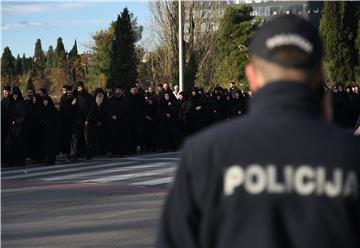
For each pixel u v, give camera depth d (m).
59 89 64.56
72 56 73.62
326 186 1.90
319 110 2.04
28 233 7.71
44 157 15.83
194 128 20.42
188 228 1.97
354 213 1.90
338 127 2.06
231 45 56.84
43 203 9.91
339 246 1.86
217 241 1.95
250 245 1.88
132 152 18.70
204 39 42.47
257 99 2.04
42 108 15.64
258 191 1.91
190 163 2.00
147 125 19.03
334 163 1.92
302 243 1.86
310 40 2.02
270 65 2.01
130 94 18.81
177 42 39.31
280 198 1.90
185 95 20.59
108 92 18.30
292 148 1.94
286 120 1.97
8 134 15.25
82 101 16.48
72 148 16.41
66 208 9.43
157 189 11.34
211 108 21.48
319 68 2.05
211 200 1.95
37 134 15.75
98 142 17.05
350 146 1.95
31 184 12.15
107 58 60.41
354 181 1.91
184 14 39.75
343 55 55.38
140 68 46.91
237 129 2.00
